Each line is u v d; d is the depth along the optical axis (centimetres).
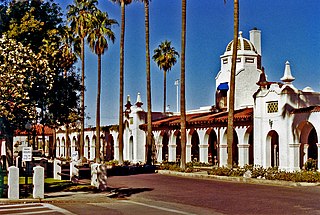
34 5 2536
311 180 2614
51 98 2516
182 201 2052
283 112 3288
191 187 2625
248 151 3909
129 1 4419
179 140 5197
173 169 3750
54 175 3048
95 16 5050
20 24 2423
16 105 2050
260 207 1812
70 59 2700
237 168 3341
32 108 2214
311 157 3588
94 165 2583
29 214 1616
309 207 1784
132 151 5569
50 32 2484
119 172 3909
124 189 2553
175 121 4847
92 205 1912
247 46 4822
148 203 1998
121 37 4422
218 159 4241
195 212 1720
